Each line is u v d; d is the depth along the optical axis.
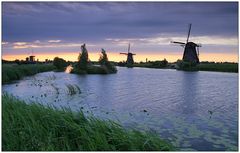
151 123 12.91
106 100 20.28
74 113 9.86
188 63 77.88
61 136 8.27
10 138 7.52
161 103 19.16
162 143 8.05
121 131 8.30
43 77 42.69
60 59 68.88
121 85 31.34
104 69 54.53
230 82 36.62
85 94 23.48
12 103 10.47
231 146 9.57
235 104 18.89
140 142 7.77
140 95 23.09
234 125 12.59
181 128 11.96
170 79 41.44
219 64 80.69
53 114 9.22
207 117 14.42
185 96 22.78
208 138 10.44
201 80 39.81
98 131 8.27
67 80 37.69
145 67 108.25
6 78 34.44
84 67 54.94
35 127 8.16
